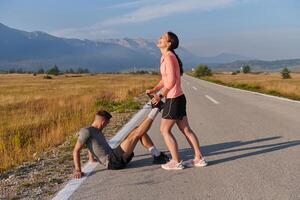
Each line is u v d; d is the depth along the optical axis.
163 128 6.50
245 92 27.14
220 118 12.98
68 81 79.94
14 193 5.46
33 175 6.46
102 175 6.23
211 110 15.55
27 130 12.61
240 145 8.31
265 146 8.12
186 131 6.66
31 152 8.70
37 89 44.47
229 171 6.27
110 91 32.62
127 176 6.14
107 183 5.79
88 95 26.48
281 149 7.79
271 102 18.25
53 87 49.47
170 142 6.47
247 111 14.73
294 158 7.02
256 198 4.95
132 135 6.53
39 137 11.00
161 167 6.62
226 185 5.52
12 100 26.05
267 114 13.57
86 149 8.40
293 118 12.29
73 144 8.94
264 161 6.86
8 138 11.23
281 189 5.28
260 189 5.30
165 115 6.45
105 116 6.61
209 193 5.19
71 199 5.11
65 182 5.94
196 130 10.58
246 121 12.02
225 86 38.38
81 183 5.82
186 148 8.16
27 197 5.25
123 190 5.44
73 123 12.06
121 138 9.56
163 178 5.97
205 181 5.75
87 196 5.21
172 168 6.45
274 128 10.43
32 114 16.52
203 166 6.61
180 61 6.46
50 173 6.53
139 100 22.95
